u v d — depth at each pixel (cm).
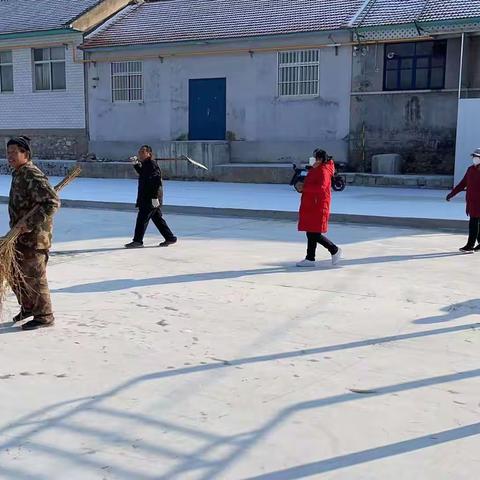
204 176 2403
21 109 2966
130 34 2698
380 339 590
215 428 411
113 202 1666
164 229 1096
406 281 825
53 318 631
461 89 2023
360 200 1698
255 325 633
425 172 2192
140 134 2706
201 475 354
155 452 380
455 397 459
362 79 2245
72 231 1275
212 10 2689
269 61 2400
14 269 592
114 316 664
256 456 375
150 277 852
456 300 730
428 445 388
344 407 441
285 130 2406
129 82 2711
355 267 916
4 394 463
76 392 467
